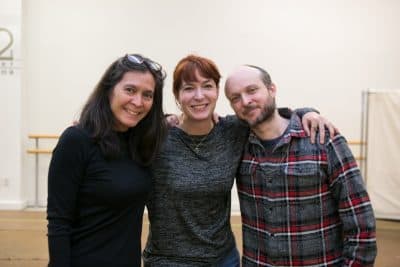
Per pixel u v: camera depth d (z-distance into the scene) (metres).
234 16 5.20
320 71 5.25
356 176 1.37
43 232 4.08
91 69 5.22
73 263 1.30
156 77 1.39
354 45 5.22
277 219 1.44
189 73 1.52
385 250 3.69
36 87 5.23
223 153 1.56
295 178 1.41
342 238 1.46
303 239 1.43
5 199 5.12
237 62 5.23
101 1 5.17
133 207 1.37
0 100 5.06
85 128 1.31
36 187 5.31
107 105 1.35
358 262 1.35
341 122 5.29
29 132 5.27
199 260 1.55
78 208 1.32
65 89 5.23
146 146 1.42
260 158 1.49
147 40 5.22
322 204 1.42
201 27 5.21
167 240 1.56
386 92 4.69
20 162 5.11
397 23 5.21
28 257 3.36
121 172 1.33
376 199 4.77
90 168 1.30
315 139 1.43
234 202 5.16
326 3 5.20
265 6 5.20
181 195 1.51
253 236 1.54
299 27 5.21
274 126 1.48
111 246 1.33
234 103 1.50
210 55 5.23
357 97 5.26
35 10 5.15
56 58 5.21
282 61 5.23
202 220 1.55
